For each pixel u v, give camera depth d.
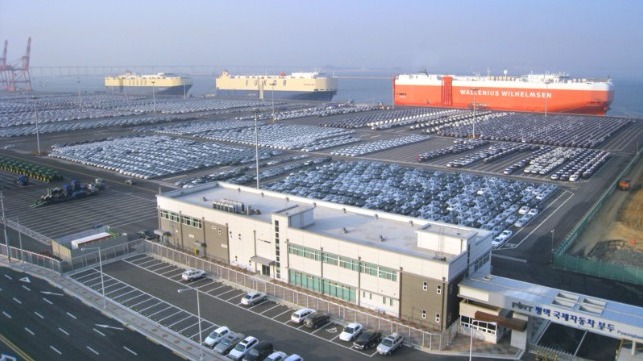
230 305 59.91
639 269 64.38
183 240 77.19
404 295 55.28
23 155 159.50
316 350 50.25
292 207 68.25
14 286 64.81
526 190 110.75
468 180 121.19
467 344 50.84
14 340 51.72
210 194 81.50
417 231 57.84
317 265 62.00
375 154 158.12
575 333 52.31
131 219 93.69
